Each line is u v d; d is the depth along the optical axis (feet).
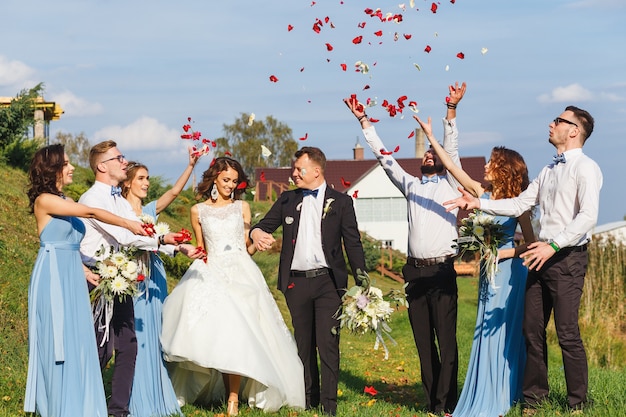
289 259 22.65
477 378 22.11
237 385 21.31
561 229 19.93
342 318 21.42
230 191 22.49
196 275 21.38
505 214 20.83
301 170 22.56
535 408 20.72
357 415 21.61
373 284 21.61
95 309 20.13
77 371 18.89
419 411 23.63
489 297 22.07
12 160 59.52
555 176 20.07
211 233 22.07
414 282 23.45
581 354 19.98
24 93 61.05
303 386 21.99
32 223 46.03
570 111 20.10
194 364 21.42
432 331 23.68
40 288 18.85
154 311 21.47
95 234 20.62
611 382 25.27
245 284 21.74
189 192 84.38
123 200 21.11
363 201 163.53
